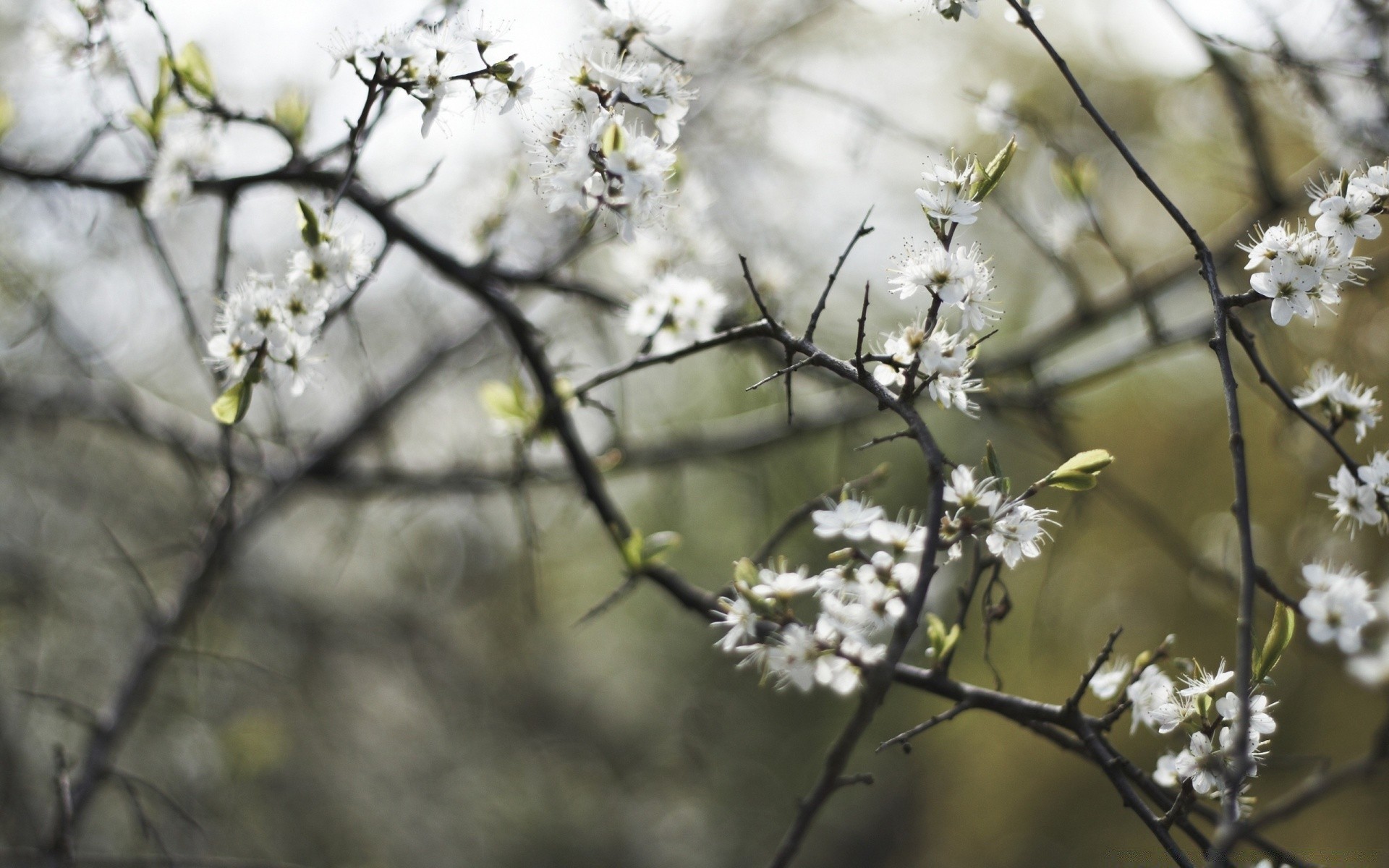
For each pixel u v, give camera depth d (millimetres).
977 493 1530
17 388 3562
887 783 13008
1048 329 3666
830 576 1457
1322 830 6344
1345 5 2705
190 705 4895
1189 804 1558
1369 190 1583
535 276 2664
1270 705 1561
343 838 6863
